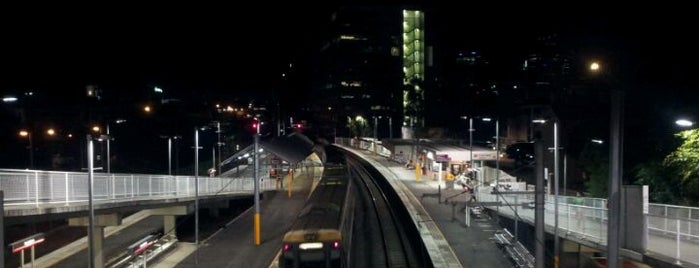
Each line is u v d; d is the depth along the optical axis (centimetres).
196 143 4250
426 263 3831
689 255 2047
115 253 4038
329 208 3688
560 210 3631
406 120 15762
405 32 17450
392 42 17650
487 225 4816
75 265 3556
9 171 2364
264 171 8238
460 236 4372
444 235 4406
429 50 16975
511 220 4772
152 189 4025
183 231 5109
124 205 3397
